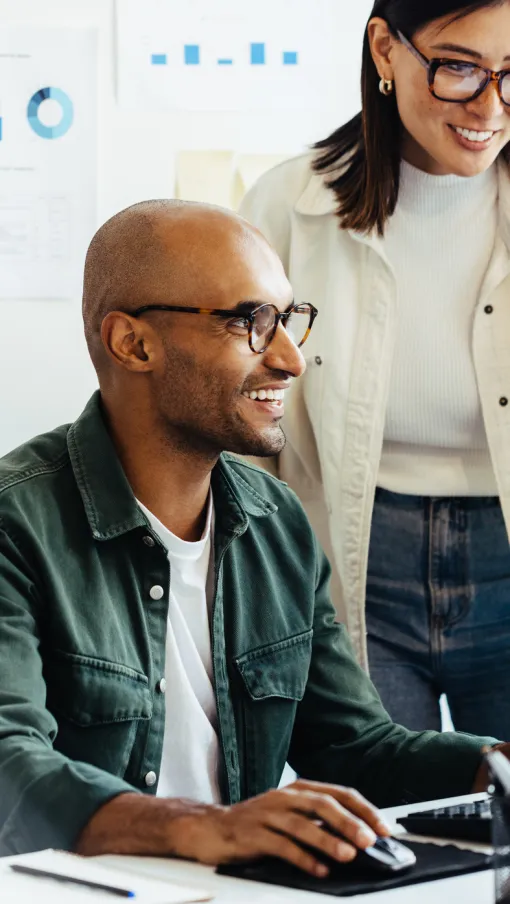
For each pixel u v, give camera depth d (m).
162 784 1.42
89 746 1.35
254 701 1.47
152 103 2.92
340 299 2.07
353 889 0.97
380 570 2.03
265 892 0.97
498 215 1.98
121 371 1.46
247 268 1.42
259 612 1.51
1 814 1.16
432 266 2.00
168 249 1.42
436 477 2.02
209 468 1.47
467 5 1.75
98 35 2.91
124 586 1.42
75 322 2.96
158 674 1.41
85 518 1.42
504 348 1.99
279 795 1.06
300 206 2.08
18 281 2.95
